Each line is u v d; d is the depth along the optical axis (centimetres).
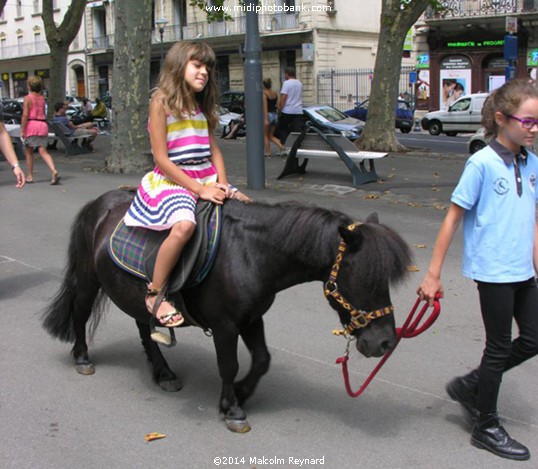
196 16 4462
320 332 538
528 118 317
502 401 415
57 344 513
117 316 582
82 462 346
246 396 380
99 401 417
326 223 323
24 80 5825
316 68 4019
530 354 347
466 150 2028
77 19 2297
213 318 357
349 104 4025
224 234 354
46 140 1251
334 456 351
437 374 455
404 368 466
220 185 374
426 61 3781
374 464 343
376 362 476
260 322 379
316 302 614
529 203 336
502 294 334
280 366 471
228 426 377
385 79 1783
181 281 352
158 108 358
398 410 404
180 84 356
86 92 5303
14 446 362
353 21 4153
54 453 354
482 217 335
